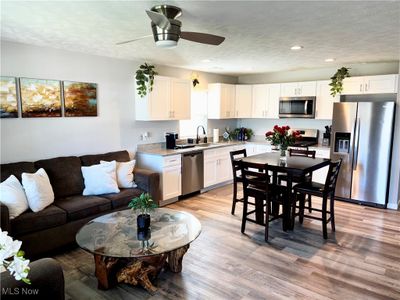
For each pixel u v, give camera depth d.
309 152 4.61
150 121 5.26
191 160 5.25
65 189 3.76
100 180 3.87
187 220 3.03
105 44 3.67
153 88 4.85
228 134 6.86
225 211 4.61
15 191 3.06
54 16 2.59
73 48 3.91
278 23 2.78
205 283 2.70
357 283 2.69
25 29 3.00
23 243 2.94
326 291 2.57
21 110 3.65
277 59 4.79
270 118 6.61
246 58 4.69
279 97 6.32
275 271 2.89
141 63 4.96
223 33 3.14
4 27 2.93
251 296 2.50
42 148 3.88
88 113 4.34
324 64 5.38
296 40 3.47
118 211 3.48
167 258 2.88
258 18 2.63
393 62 5.14
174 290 2.59
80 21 2.73
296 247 3.40
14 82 3.57
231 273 2.86
